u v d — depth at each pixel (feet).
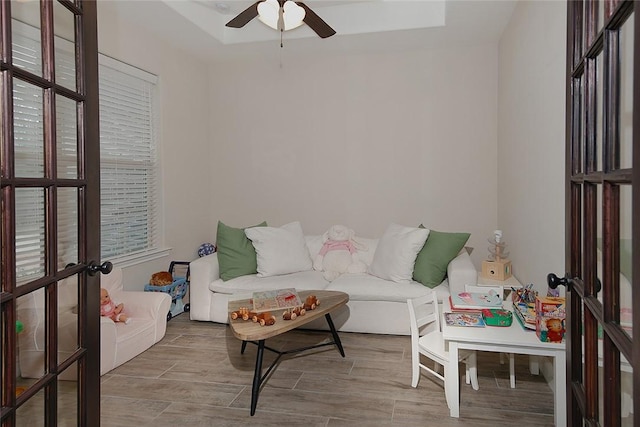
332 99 16.01
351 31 13.66
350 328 12.19
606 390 3.45
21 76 4.10
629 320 3.11
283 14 9.88
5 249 3.90
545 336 7.26
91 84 5.40
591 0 3.95
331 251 13.69
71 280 5.12
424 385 9.07
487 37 14.08
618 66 3.25
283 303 9.66
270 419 7.84
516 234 11.80
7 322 3.91
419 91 15.33
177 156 14.98
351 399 8.52
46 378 4.52
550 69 8.48
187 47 14.88
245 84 16.63
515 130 11.85
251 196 16.81
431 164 15.35
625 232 3.16
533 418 7.76
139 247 13.39
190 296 13.14
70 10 5.05
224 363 10.22
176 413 8.04
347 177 16.02
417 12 13.19
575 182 4.52
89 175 5.35
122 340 10.09
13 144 3.98
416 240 12.29
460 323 8.05
